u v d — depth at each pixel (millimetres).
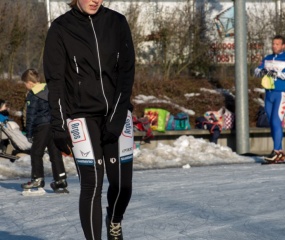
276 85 14781
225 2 22609
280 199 9156
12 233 7453
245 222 7594
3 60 19750
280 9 23016
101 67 5539
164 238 6855
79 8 5574
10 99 18188
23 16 19828
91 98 5531
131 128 5652
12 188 11609
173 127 18422
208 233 7051
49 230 7523
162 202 9180
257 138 19391
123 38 5641
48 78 5559
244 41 18438
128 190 5605
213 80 21719
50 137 10383
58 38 5543
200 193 10000
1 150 15883
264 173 12766
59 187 10492
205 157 16484
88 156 5488
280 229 7172
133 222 7766
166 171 14047
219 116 18828
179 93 20484
